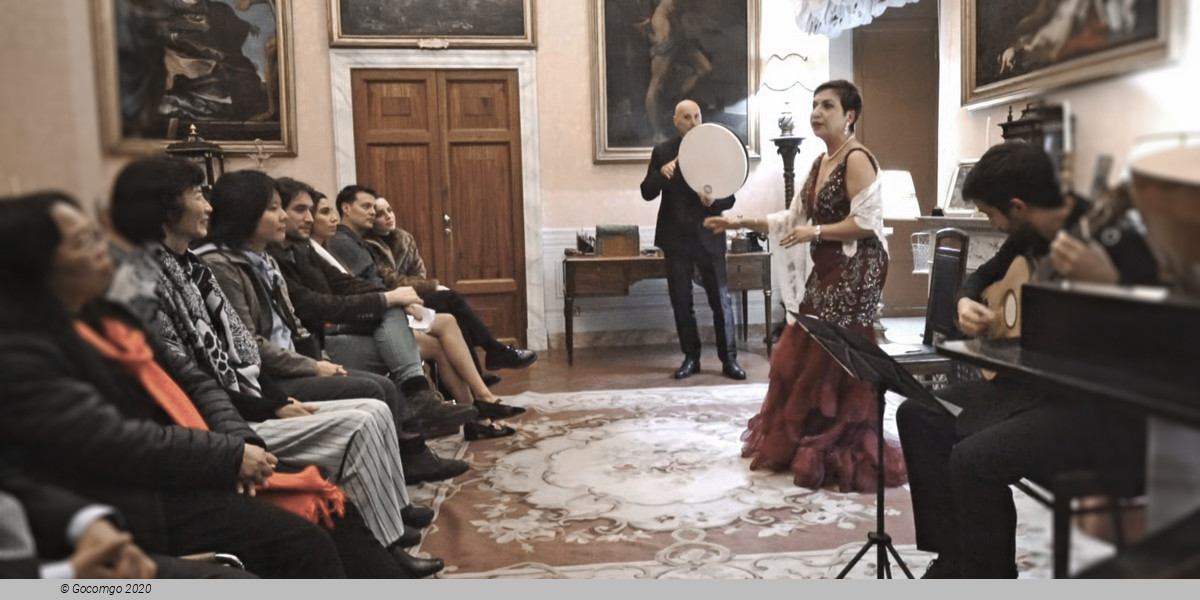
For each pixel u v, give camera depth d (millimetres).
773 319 6684
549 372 5547
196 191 1782
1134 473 696
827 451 3158
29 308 721
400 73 6148
